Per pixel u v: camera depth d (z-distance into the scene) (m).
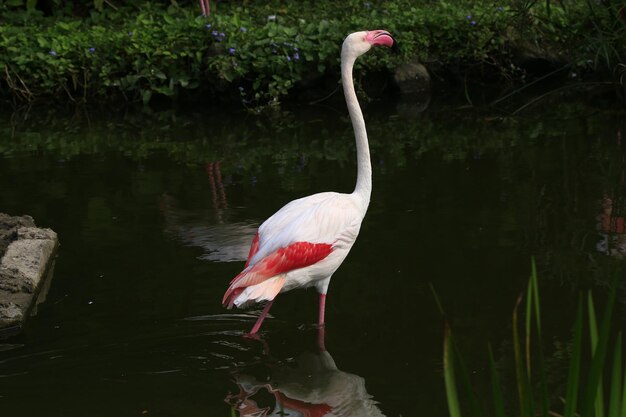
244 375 4.92
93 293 6.06
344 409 4.52
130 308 5.79
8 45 13.16
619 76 11.75
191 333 5.43
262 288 5.10
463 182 8.35
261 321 5.33
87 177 9.05
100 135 11.19
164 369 4.99
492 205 7.62
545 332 5.24
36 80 12.97
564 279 5.97
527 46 13.14
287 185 8.54
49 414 4.52
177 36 13.09
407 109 12.16
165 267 6.47
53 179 8.98
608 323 2.57
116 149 10.35
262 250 5.24
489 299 5.73
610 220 7.13
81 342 5.32
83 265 6.58
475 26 13.26
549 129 10.51
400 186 8.30
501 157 9.25
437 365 4.96
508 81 13.22
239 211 7.73
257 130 11.32
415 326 5.44
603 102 11.88
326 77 12.84
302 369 4.97
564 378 4.74
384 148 9.94
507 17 13.28
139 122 11.98
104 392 4.73
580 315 2.61
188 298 5.92
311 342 5.30
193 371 4.96
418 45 13.21
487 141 10.05
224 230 7.18
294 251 5.20
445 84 13.43
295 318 5.66
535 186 8.14
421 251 6.59
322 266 5.36
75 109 12.87
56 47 13.10
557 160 9.03
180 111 12.64
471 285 5.96
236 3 15.33
